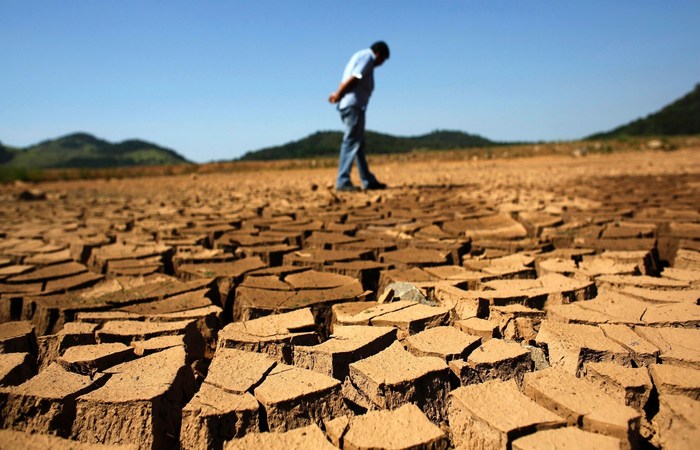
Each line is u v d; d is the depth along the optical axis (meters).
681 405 2.10
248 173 24.66
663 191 9.02
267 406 2.17
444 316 3.10
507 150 29.17
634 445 1.97
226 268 4.47
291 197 10.23
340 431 2.04
